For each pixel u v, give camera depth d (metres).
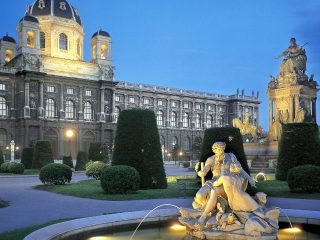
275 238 8.55
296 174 20.69
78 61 93.50
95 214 14.65
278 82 35.59
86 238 9.90
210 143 22.62
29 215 14.66
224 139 22.33
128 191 21.03
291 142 25.64
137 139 23.20
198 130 119.00
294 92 33.81
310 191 20.75
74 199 19.86
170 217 11.52
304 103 34.41
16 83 87.50
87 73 94.50
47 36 95.25
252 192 20.41
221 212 9.11
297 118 33.00
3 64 98.56
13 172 44.25
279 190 21.66
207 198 9.56
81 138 92.31
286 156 25.73
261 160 36.28
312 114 34.97
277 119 35.28
